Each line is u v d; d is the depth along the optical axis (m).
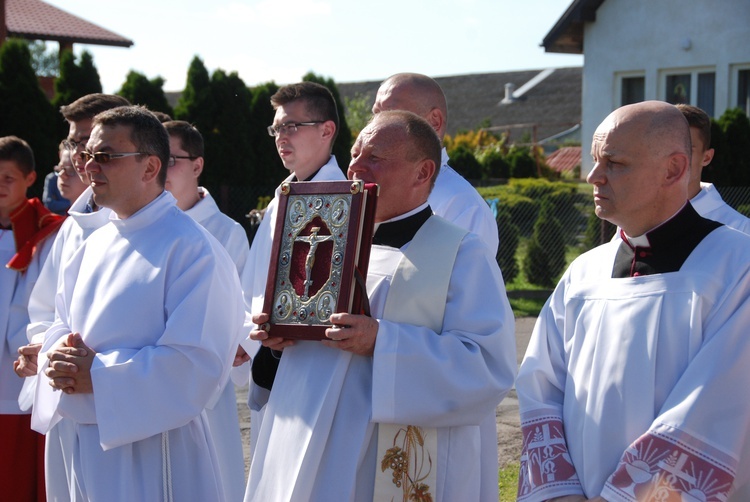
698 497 2.55
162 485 3.37
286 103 4.53
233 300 3.52
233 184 14.00
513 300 12.62
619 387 2.76
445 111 4.39
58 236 4.30
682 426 2.59
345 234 2.91
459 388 2.92
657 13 18.83
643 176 2.77
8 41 13.05
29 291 4.60
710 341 2.65
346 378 2.99
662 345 2.73
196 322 3.34
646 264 2.83
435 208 4.18
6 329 4.58
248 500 3.10
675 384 2.69
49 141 13.13
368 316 2.92
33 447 4.60
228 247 4.86
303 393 3.00
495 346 3.01
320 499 2.93
